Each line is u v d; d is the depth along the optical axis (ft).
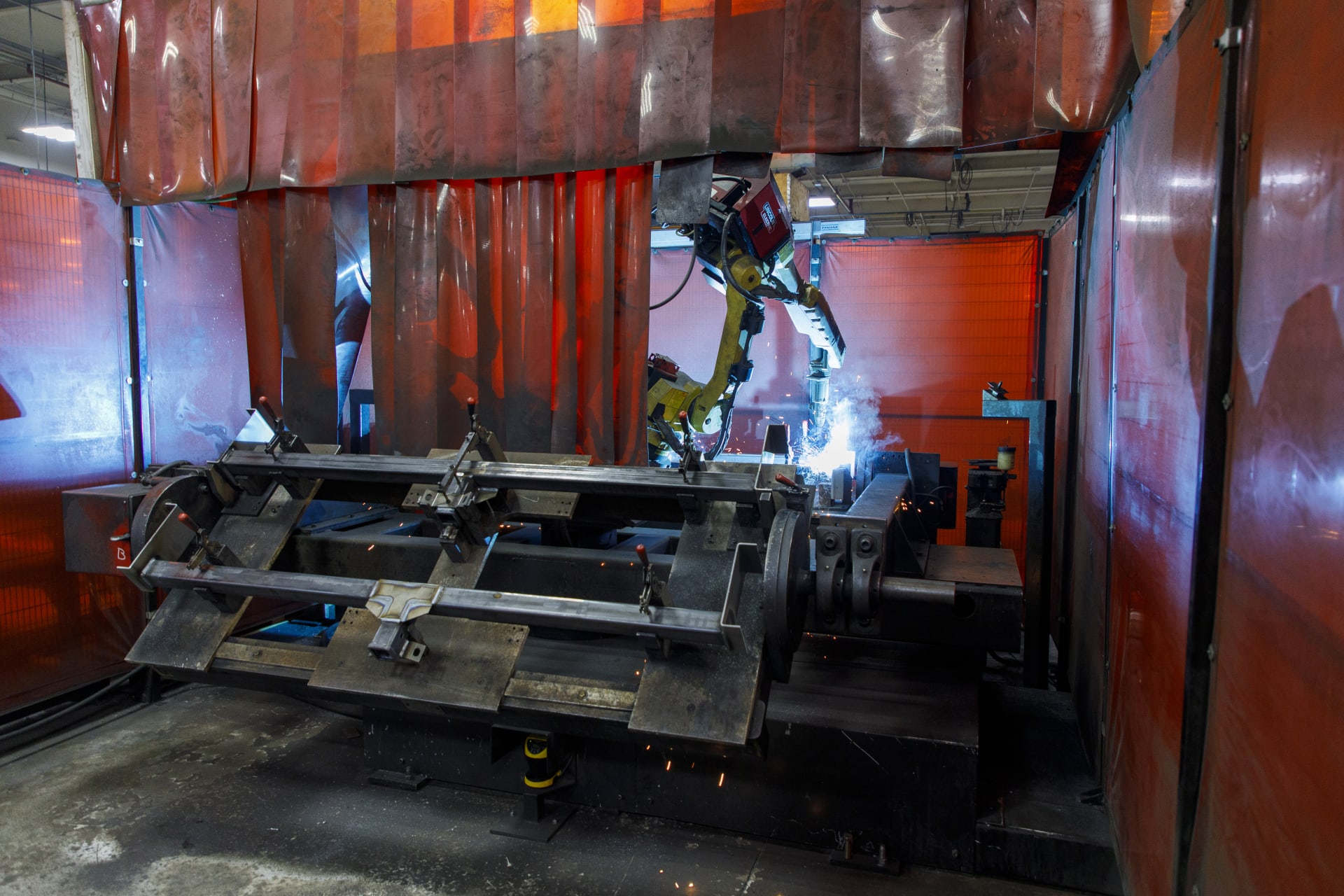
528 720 7.29
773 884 7.38
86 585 11.08
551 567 8.78
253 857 7.80
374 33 10.25
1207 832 4.25
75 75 11.44
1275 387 3.52
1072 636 10.70
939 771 7.44
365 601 7.23
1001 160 19.29
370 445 13.92
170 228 12.19
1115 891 7.06
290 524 9.00
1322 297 3.01
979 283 17.24
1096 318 9.05
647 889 7.32
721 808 8.11
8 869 7.59
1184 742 4.46
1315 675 2.95
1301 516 3.15
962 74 8.05
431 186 10.41
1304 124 3.27
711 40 8.72
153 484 10.11
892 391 17.89
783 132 8.55
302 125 10.66
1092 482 9.09
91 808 8.67
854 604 7.27
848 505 11.46
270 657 7.94
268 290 11.45
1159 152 5.86
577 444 10.25
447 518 7.97
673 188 9.16
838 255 18.04
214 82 11.07
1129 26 7.38
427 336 10.62
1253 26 3.97
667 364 11.29
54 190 10.75
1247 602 3.79
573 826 8.32
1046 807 7.69
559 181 9.83
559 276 10.00
